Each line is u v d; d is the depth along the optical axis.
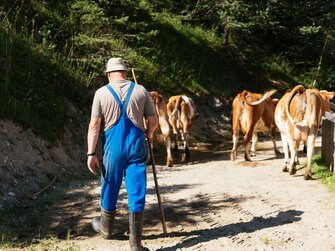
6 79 9.59
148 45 18.20
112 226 5.34
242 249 5.00
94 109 4.98
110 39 13.84
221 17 19.59
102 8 14.03
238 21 20.00
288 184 7.70
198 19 22.06
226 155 12.02
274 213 6.12
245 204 6.59
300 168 9.10
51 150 9.27
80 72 12.52
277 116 8.80
